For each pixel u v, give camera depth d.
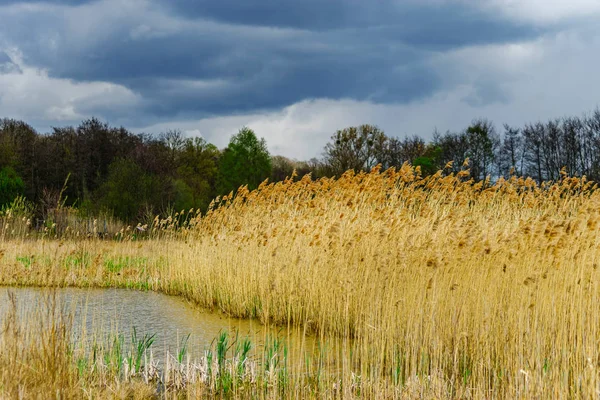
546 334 7.58
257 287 11.57
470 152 42.78
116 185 31.86
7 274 14.50
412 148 45.06
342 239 10.32
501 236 8.60
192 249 14.80
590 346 6.75
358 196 11.09
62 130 52.00
